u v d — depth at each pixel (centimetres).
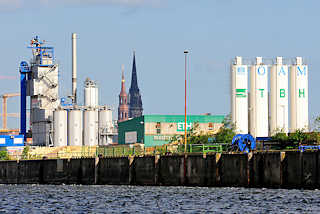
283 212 16712
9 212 18488
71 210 18750
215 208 17962
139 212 17775
